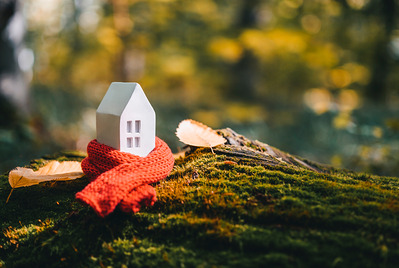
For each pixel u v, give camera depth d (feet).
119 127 4.14
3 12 15.58
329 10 29.09
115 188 3.54
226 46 27.20
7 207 4.58
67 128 21.04
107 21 30.45
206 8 33.09
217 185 4.23
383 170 10.93
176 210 3.89
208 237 3.43
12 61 16.48
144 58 33.12
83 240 3.73
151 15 32.14
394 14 26.40
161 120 23.84
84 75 37.78
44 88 26.78
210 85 33.27
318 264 3.00
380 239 3.18
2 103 15.71
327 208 3.66
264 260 3.10
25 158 12.81
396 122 11.04
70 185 5.06
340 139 20.10
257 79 32.68
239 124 26.14
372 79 30.07
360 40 30.60
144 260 3.35
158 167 4.09
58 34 36.09
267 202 3.84
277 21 31.09
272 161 5.09
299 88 34.99
